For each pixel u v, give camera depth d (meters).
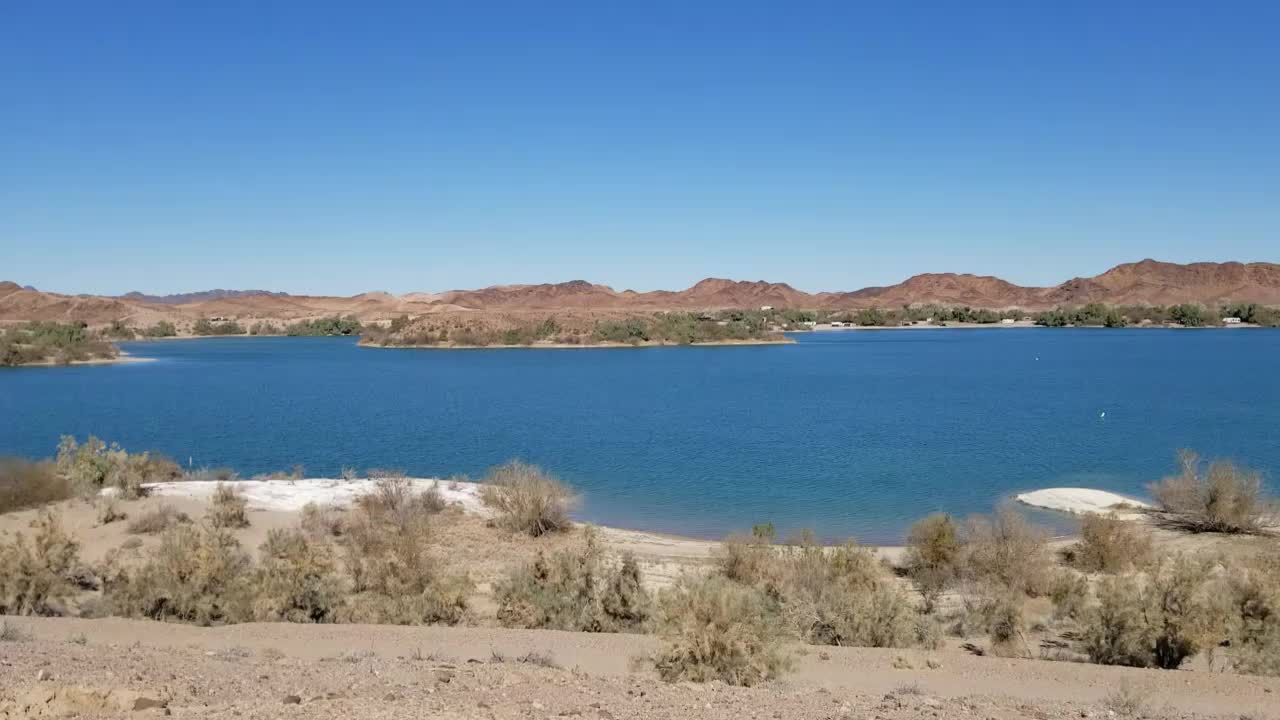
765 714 8.88
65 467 32.16
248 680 9.66
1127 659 14.98
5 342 143.12
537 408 77.12
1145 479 41.56
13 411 73.44
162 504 28.88
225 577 17.17
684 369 131.75
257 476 37.56
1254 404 75.12
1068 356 152.12
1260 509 30.53
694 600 11.97
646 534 31.31
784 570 21.66
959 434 58.88
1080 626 17.22
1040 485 40.44
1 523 26.16
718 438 57.66
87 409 75.19
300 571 17.72
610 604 17.33
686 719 8.48
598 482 42.16
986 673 13.41
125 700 8.16
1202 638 14.66
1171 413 69.38
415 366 141.38
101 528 26.41
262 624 16.11
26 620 15.47
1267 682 13.05
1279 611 15.88
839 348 195.25
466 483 36.75
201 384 104.12
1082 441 54.75
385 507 29.77
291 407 77.44
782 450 52.38
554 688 9.94
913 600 20.95
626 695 9.74
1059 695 11.98
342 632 15.34
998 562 23.17
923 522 25.33
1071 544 27.77
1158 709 10.88
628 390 96.06
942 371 121.19
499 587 18.58
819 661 14.05
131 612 16.69
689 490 40.03
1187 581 15.38
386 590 19.28
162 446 53.47
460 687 9.73
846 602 17.36
